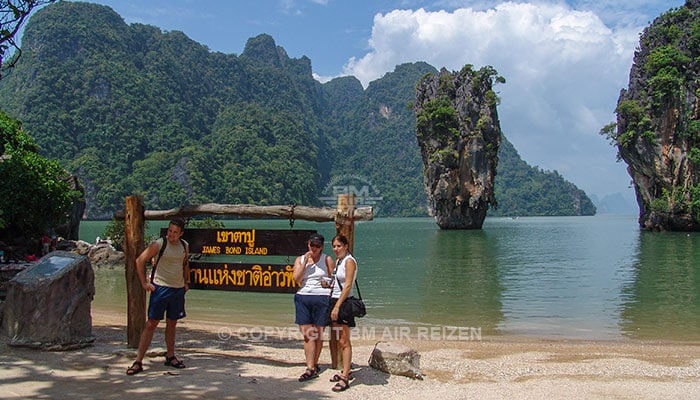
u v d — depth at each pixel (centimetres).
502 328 1108
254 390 516
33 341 629
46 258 684
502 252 3619
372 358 613
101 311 1254
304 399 496
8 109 13588
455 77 7681
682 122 5766
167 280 572
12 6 786
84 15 16662
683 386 601
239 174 13762
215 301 1438
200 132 16400
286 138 16888
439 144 7362
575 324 1155
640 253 3375
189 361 629
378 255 3438
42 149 12656
